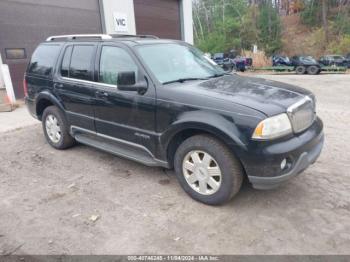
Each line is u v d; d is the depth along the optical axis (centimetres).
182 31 1677
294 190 379
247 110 309
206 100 333
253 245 288
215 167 338
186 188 370
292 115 320
